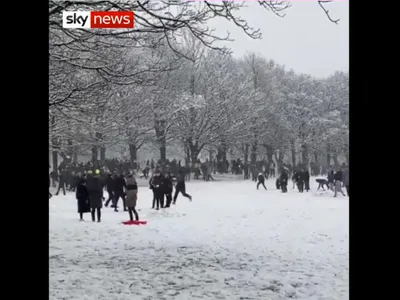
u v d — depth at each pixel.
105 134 37.97
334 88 75.19
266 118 60.44
